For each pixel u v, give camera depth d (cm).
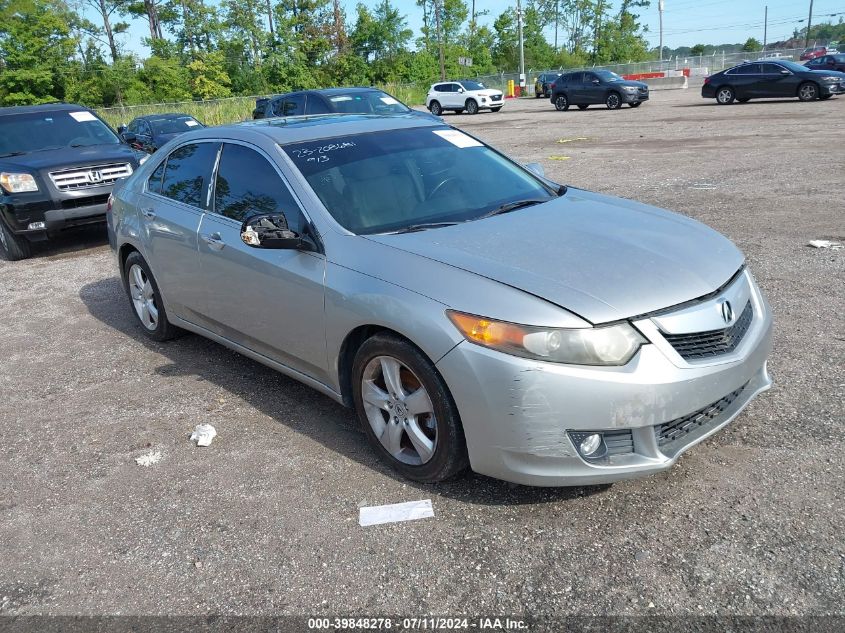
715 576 268
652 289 304
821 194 905
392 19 6638
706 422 318
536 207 402
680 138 1633
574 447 291
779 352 452
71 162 927
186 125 2122
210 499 345
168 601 279
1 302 729
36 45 4681
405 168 421
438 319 306
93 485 367
